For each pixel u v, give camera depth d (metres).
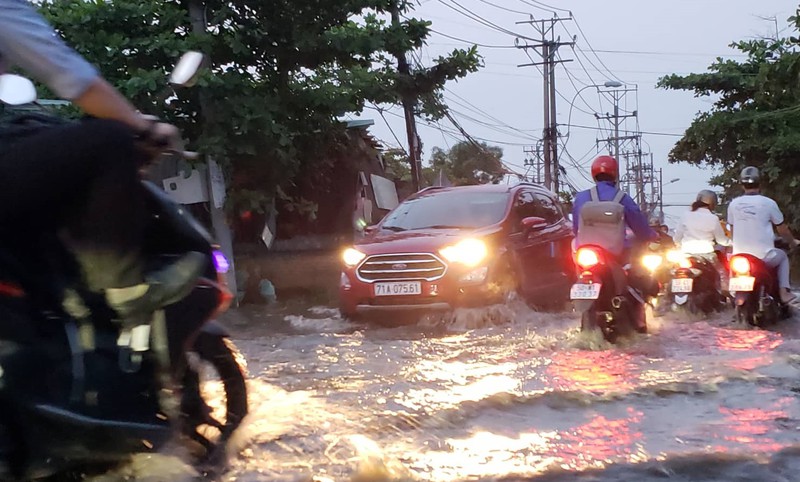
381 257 9.13
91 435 2.87
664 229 11.02
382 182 20.89
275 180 14.13
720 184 24.84
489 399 4.99
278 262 17.27
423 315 9.02
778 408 4.82
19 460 2.80
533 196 10.74
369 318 9.29
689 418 4.62
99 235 2.81
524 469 3.71
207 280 3.34
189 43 12.78
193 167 12.95
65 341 2.82
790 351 6.81
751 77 24.70
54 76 2.81
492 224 9.64
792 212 21.36
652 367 6.10
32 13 2.80
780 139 21.12
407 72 19.23
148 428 3.01
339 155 18.28
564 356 6.68
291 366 6.32
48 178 2.74
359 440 4.15
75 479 3.05
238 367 3.98
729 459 3.83
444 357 6.73
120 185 2.81
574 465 3.76
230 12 13.26
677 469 3.72
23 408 2.74
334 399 5.05
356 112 14.70
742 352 6.77
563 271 10.39
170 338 3.18
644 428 4.41
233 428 3.94
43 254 2.83
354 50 13.90
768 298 8.36
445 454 3.96
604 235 7.39
